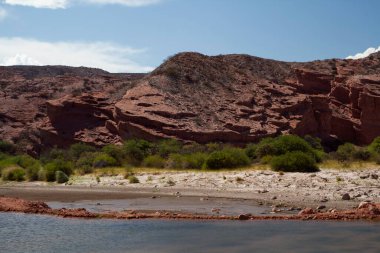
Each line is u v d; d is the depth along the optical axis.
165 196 21.23
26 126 79.44
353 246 10.16
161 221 14.10
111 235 11.95
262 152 39.69
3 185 31.05
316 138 59.22
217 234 11.80
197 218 14.45
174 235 11.80
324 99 68.31
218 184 24.70
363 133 69.19
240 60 89.00
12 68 130.50
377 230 11.98
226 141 58.06
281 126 63.03
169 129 57.34
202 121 61.12
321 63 94.25
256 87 73.88
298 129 63.56
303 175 26.56
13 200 18.45
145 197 21.14
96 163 40.91
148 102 62.78
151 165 39.84
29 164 45.62
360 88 72.44
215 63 80.12
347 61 95.19
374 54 97.81
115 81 105.19
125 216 14.98
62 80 104.50
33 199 21.27
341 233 11.62
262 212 15.42
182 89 69.12
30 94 91.38
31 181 34.00
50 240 11.38
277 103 69.25
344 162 36.44
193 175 29.64
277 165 30.44
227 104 67.50
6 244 10.98
